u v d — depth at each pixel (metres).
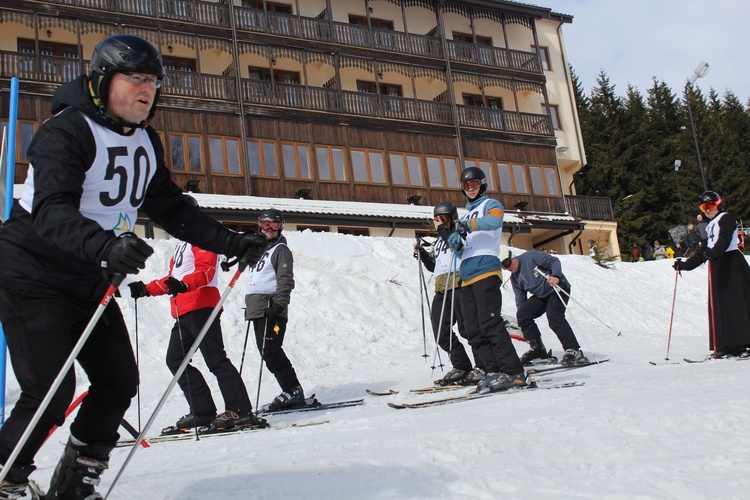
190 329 5.29
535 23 33.41
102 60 2.17
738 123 53.75
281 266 6.28
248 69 26.44
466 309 6.21
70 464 2.32
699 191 44.97
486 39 32.41
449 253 7.25
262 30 25.48
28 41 22.58
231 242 2.55
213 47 24.45
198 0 24.42
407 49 28.75
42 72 20.95
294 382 6.39
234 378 5.28
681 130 50.34
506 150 29.89
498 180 29.41
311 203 24.19
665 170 46.28
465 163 28.66
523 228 28.58
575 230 30.45
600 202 32.66
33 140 2.16
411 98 28.03
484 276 6.00
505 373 5.91
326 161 25.56
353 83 28.55
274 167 24.47
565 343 8.58
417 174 27.42
